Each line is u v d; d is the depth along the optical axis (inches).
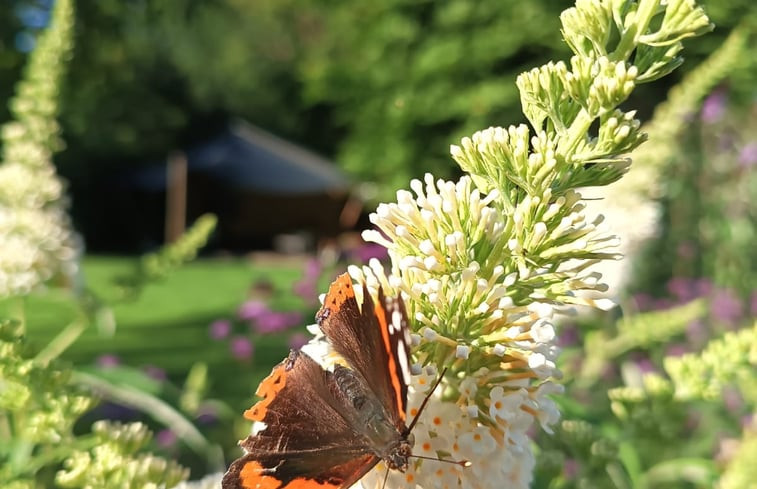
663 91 39.1
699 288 18.5
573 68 4.9
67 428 5.8
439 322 4.8
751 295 19.4
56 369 5.7
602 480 7.5
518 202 5.1
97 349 29.3
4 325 5.7
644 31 4.9
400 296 4.5
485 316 4.8
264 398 5.1
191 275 63.7
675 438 7.5
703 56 37.6
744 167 20.9
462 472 4.8
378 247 25.3
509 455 4.8
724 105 21.6
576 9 4.9
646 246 16.6
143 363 27.2
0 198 11.6
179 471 5.8
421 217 5.0
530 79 5.0
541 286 4.9
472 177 5.3
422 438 4.9
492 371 4.9
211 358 28.4
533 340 4.8
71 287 11.5
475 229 5.0
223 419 14.5
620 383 13.9
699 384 7.3
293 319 23.0
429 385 4.9
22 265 11.3
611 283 14.2
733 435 12.5
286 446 5.0
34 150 11.9
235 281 59.4
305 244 96.6
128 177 93.7
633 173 14.9
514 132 5.0
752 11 35.8
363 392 5.0
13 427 6.6
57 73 12.0
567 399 8.1
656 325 11.4
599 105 4.8
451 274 5.0
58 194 11.9
